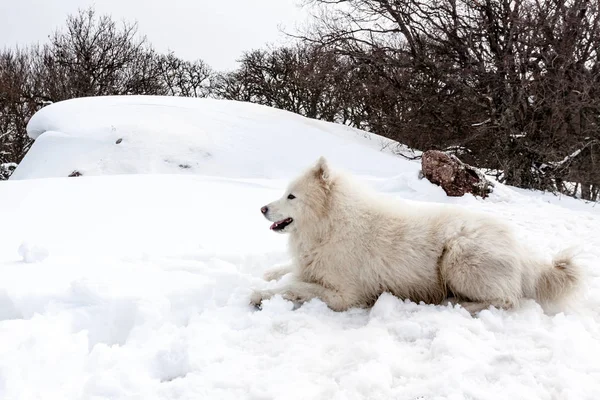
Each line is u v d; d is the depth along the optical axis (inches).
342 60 794.8
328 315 146.9
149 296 141.4
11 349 109.1
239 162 580.4
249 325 133.3
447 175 393.1
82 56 1215.6
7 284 142.2
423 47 736.3
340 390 97.6
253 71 1322.6
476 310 143.9
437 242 154.7
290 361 111.3
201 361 110.4
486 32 677.3
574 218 318.0
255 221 256.1
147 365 112.3
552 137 628.1
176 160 565.0
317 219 160.1
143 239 206.1
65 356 110.7
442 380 99.3
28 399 93.9
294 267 170.4
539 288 153.2
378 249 154.9
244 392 99.0
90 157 563.2
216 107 718.5
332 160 596.4
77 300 140.8
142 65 1334.9
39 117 693.9
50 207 257.3
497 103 670.5
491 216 158.4
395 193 413.4
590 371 104.2
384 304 145.3
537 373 103.0
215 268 173.9
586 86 576.7
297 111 1256.2
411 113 740.0
